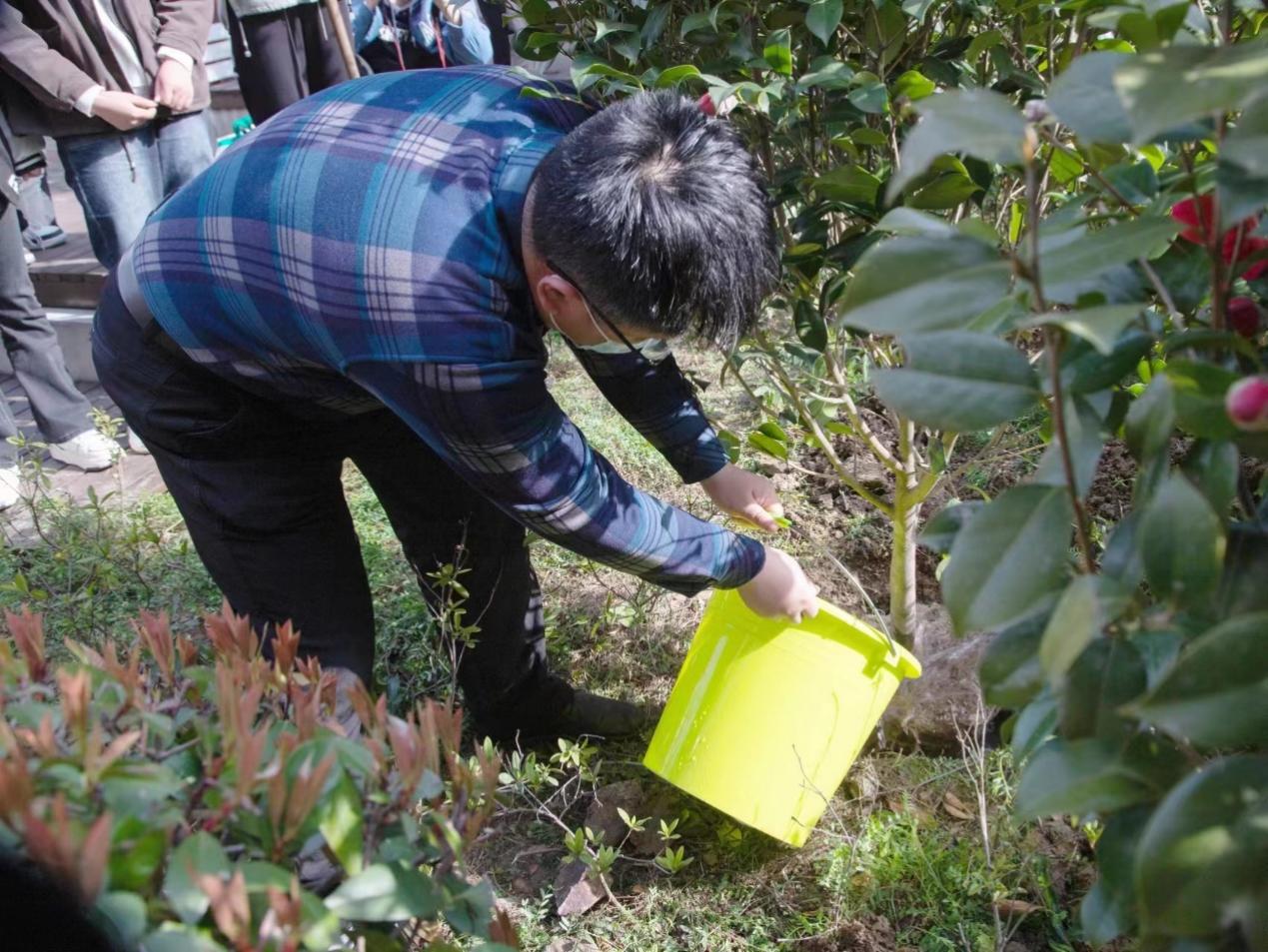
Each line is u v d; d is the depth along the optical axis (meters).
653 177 1.17
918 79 1.34
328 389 1.56
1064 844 1.81
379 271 1.27
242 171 1.41
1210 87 0.55
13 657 0.96
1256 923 0.61
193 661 1.06
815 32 1.31
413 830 0.86
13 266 3.12
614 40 1.65
